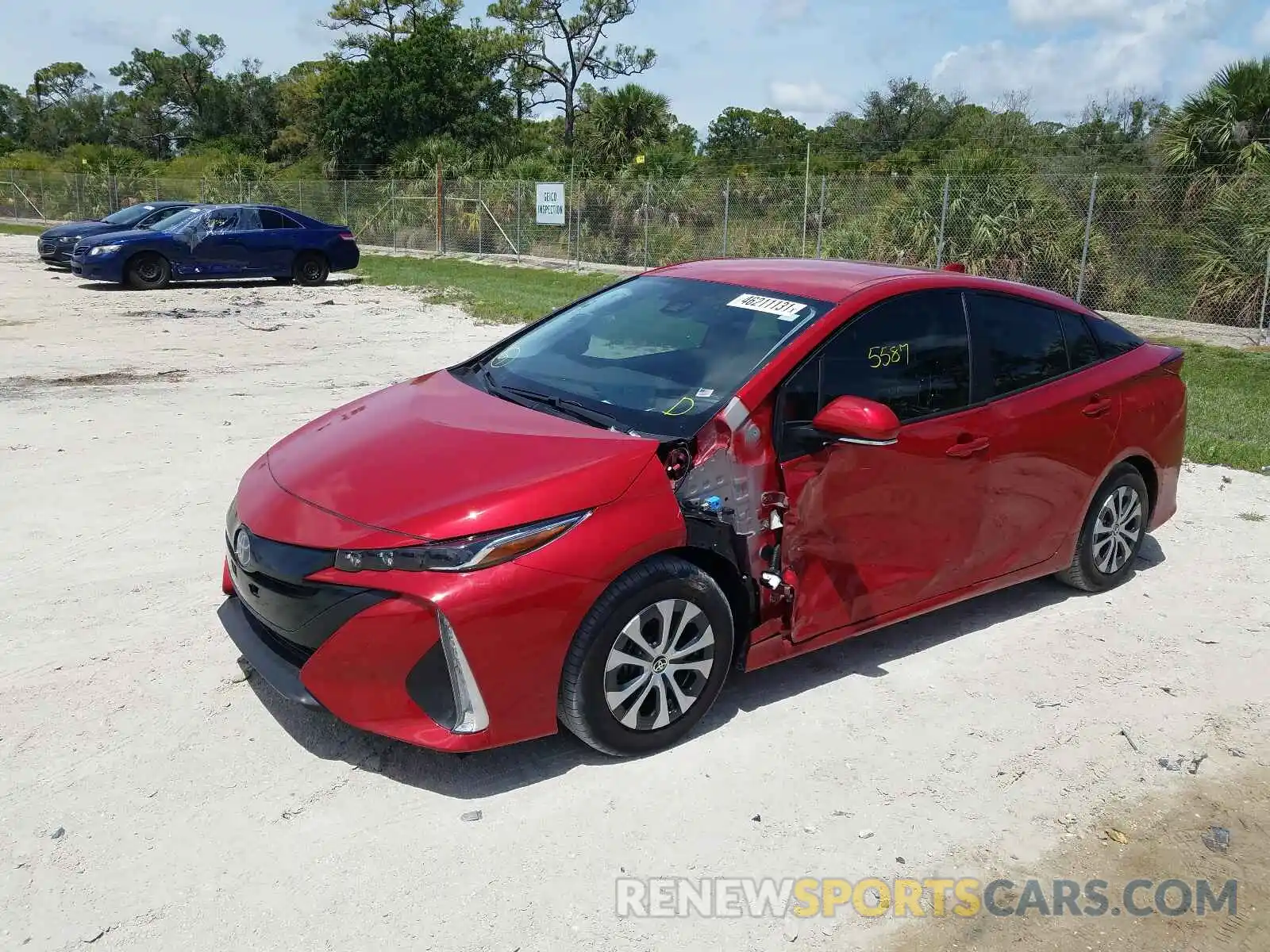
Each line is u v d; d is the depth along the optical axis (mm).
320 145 54656
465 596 3047
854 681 4156
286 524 3320
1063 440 4590
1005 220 18188
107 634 4277
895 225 19438
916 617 4832
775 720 3822
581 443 3490
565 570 3150
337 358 11094
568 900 2842
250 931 2686
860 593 3965
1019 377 4504
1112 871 3104
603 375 4055
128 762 3391
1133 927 2867
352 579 3100
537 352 4441
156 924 2701
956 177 18750
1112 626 4793
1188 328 16188
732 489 3580
